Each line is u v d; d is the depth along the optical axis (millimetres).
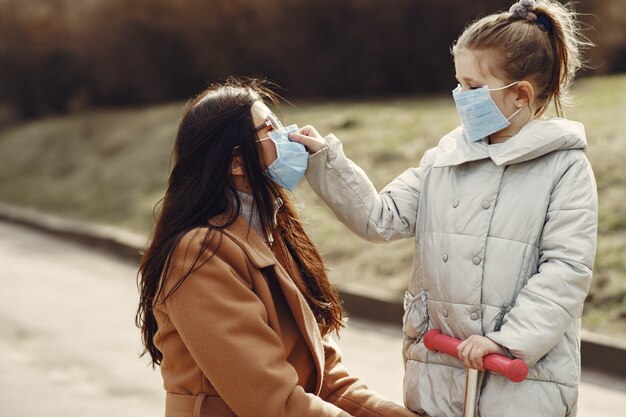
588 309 6996
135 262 11555
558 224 2561
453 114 12852
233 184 2613
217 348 2447
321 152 2721
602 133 9695
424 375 2697
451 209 2660
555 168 2594
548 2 2721
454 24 16625
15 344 7277
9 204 16344
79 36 22516
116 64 21828
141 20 21062
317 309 2828
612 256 7457
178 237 2523
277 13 18422
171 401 2600
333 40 17906
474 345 2490
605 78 13570
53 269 10852
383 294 8188
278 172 2623
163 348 2609
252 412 2447
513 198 2594
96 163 16891
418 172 2895
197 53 20250
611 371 6379
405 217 2836
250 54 18969
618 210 8086
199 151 2588
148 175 14914
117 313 8391
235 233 2586
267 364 2459
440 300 2658
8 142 20875
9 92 23891
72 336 7500
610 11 15453
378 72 17406
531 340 2451
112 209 13977
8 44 23359
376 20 17219
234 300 2490
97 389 6137
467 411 2520
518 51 2602
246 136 2592
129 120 18969
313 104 16562
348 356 6949
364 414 2801
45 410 5680
